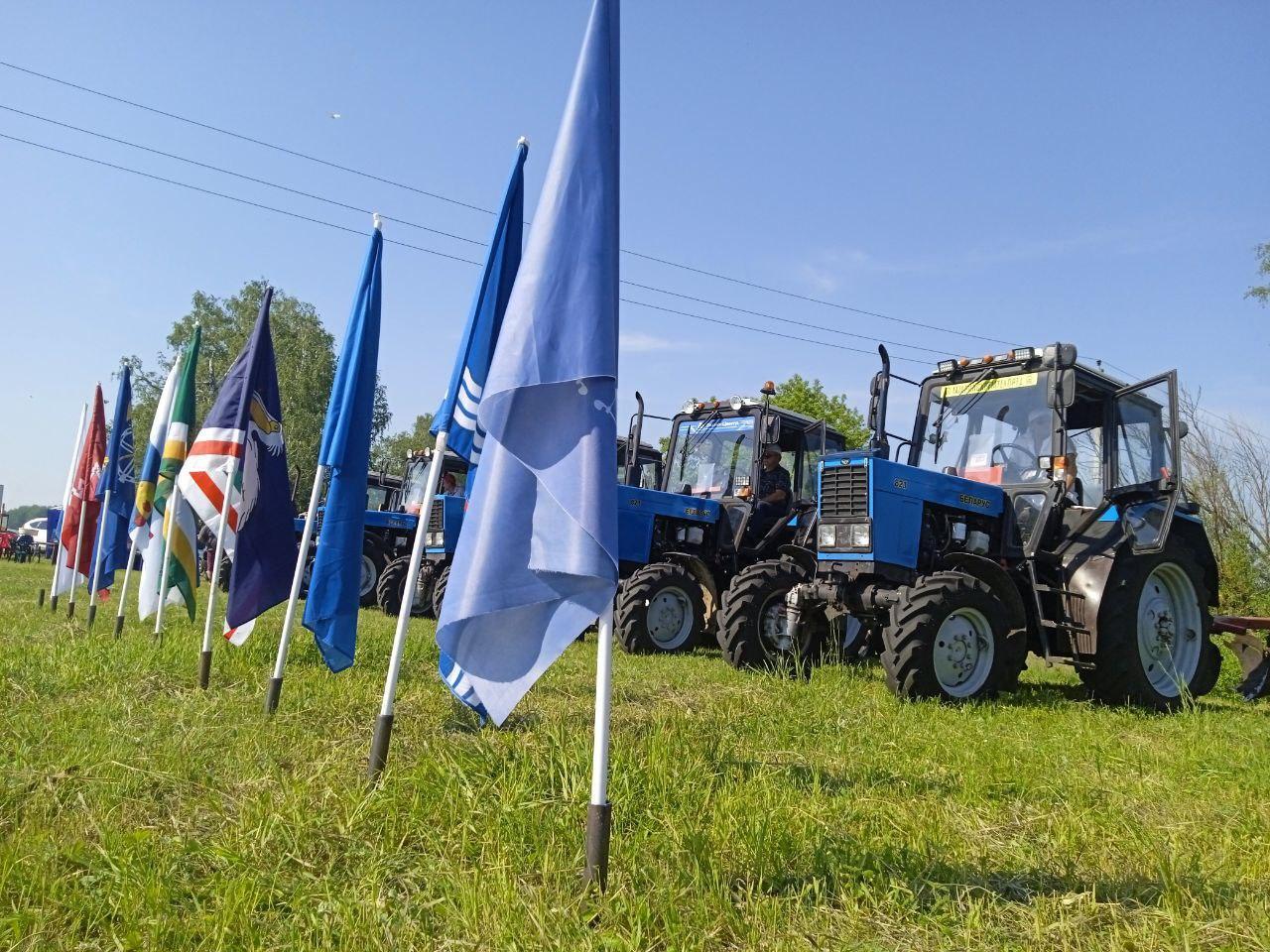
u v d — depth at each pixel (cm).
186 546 693
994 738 474
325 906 245
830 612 672
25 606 1016
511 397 276
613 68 296
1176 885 274
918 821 328
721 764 386
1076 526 667
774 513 889
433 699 513
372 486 1708
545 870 267
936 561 646
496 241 400
